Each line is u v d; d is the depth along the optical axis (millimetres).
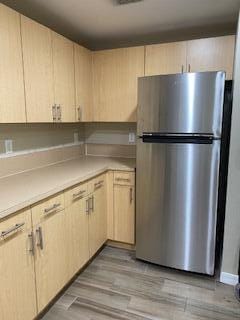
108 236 2744
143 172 2311
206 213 2131
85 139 3373
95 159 3068
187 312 1846
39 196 1588
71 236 2025
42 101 2006
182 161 2123
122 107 2764
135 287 2129
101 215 2566
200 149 2057
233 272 2143
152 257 2398
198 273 2295
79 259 2174
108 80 2783
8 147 2137
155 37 2865
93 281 2207
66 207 1933
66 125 2965
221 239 2348
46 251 1718
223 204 2264
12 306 1438
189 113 2039
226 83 2207
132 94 2697
